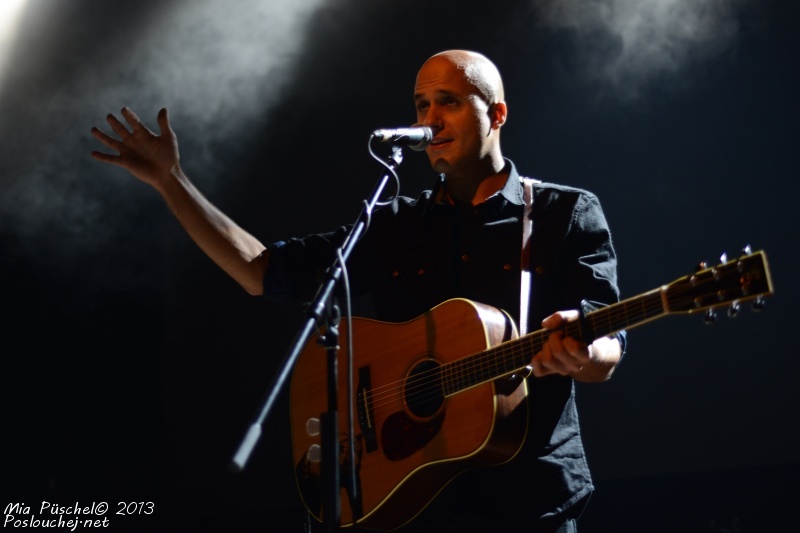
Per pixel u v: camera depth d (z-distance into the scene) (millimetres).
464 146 5367
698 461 9766
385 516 5102
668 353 10062
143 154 5691
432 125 5375
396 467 5031
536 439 4914
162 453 12766
